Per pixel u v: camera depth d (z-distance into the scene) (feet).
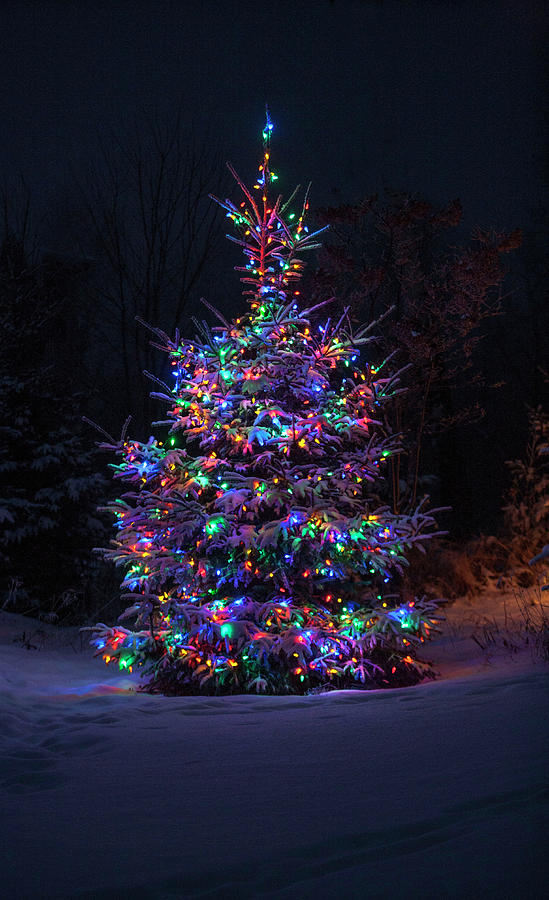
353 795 11.62
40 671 28.50
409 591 36.65
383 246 38.96
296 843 9.60
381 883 7.89
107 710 21.09
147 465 25.25
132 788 12.94
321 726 17.26
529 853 7.99
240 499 23.79
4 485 44.62
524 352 78.54
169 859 9.37
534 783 10.75
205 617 23.97
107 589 44.73
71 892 8.48
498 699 18.17
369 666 24.47
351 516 25.63
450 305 35.91
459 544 51.26
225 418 25.53
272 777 13.09
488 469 81.87
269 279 26.91
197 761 14.69
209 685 23.99
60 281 65.57
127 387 73.41
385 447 26.14
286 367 25.46
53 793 12.91
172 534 24.44
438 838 9.14
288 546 24.38
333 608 25.52
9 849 10.01
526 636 28.37
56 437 45.24
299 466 24.75
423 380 37.17
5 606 42.57
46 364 56.70
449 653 28.63
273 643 23.29
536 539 41.81
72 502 44.52
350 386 27.25
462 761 12.95
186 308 79.15
